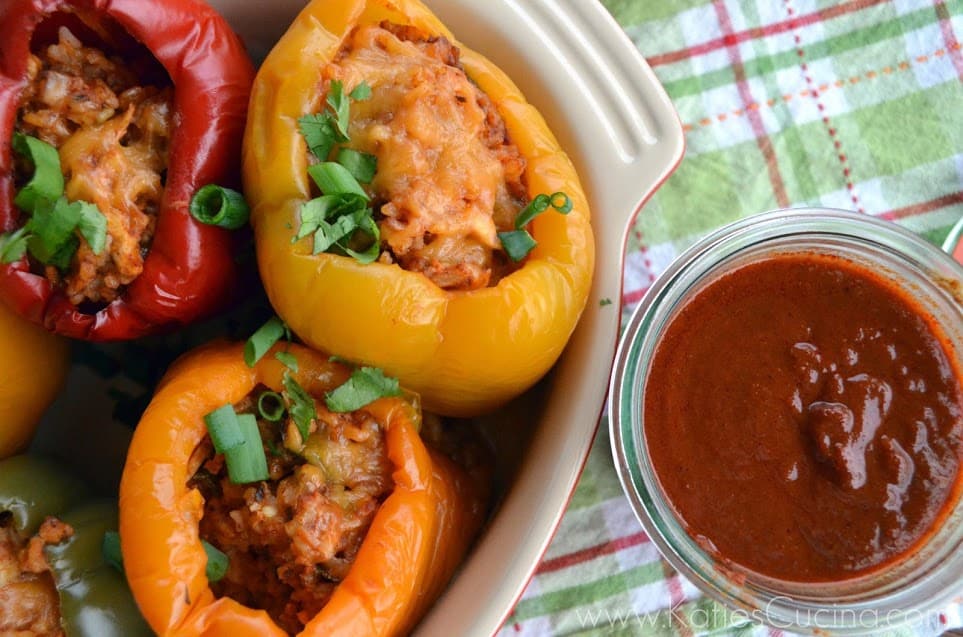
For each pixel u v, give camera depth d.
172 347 0.43
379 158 0.36
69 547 0.39
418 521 0.37
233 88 0.38
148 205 0.37
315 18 0.37
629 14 0.46
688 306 0.38
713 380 0.38
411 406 0.38
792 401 0.37
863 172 0.46
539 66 0.40
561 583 0.43
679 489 0.38
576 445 0.38
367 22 0.38
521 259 0.38
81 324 0.37
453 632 0.37
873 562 0.37
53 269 0.37
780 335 0.38
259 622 0.36
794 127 0.46
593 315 0.39
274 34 0.42
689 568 0.37
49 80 0.36
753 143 0.46
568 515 0.44
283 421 0.38
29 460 0.41
